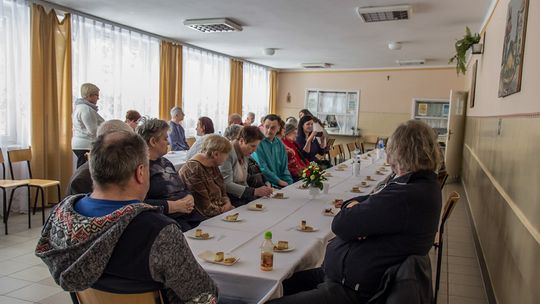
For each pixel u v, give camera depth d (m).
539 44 2.18
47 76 4.69
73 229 1.05
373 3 4.34
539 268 1.60
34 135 4.57
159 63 6.52
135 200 1.14
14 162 4.21
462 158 7.51
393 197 1.48
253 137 2.99
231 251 1.72
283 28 5.69
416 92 9.45
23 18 4.48
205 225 2.09
